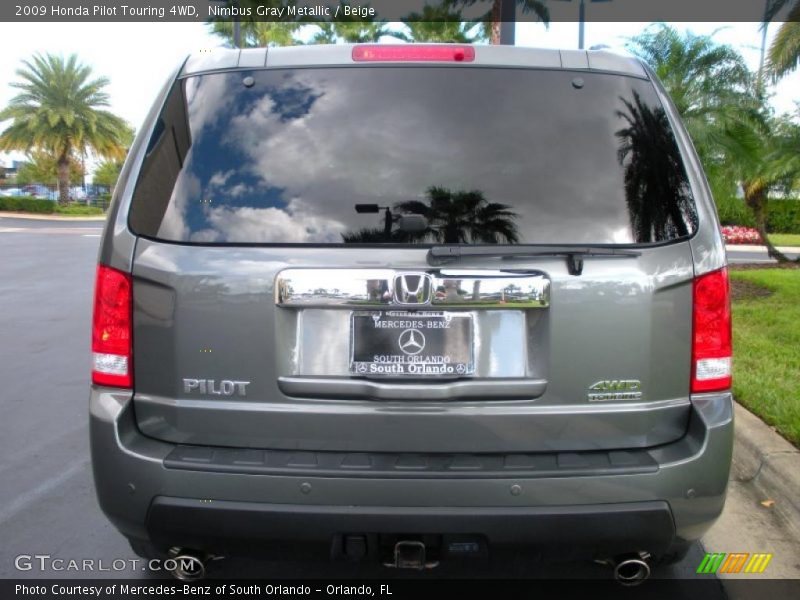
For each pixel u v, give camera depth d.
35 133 45.06
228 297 2.54
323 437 2.57
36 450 5.01
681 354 2.59
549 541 2.49
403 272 2.53
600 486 2.48
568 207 2.59
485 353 2.57
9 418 5.71
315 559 2.57
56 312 10.62
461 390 2.55
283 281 2.53
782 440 4.57
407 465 2.50
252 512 2.47
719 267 2.61
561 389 2.55
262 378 2.56
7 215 44.66
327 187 2.61
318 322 2.58
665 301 2.56
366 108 2.69
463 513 2.46
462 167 2.62
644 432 2.58
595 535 2.49
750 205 15.98
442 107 2.68
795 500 3.93
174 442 2.61
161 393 2.61
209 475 2.49
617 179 2.63
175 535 2.54
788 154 14.17
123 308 2.61
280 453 2.57
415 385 2.56
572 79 2.73
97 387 2.66
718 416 2.58
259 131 2.68
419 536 2.51
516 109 2.69
